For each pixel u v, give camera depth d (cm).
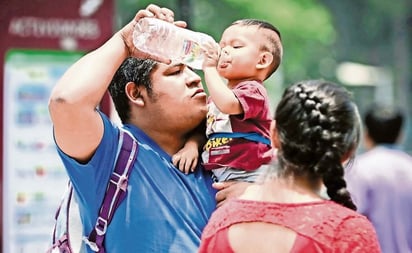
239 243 662
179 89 783
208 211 779
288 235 652
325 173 663
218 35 4519
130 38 764
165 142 794
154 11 774
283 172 673
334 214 654
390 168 1267
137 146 770
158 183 767
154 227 756
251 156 773
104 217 755
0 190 1458
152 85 783
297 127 664
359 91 6366
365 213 1270
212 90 761
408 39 6431
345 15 6462
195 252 761
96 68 745
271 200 668
